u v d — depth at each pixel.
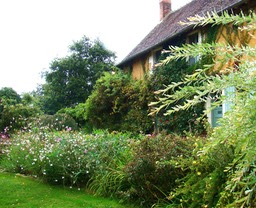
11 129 12.05
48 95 28.38
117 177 5.31
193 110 9.74
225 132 1.06
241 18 1.15
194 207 3.59
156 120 11.97
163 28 15.52
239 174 1.08
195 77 1.17
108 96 14.95
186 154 4.40
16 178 6.83
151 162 4.65
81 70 28.05
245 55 1.14
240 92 1.05
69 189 5.91
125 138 7.59
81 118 18.58
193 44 1.19
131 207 4.68
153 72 12.25
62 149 6.40
